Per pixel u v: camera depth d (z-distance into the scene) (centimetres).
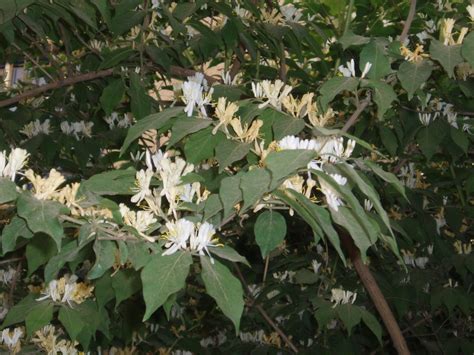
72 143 146
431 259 162
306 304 144
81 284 87
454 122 121
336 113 132
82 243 54
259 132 70
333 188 56
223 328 190
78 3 114
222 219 60
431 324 171
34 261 73
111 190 60
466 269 154
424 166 166
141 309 123
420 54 82
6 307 137
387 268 165
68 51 136
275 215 60
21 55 167
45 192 52
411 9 89
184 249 54
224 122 66
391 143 120
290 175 54
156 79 163
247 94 111
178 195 62
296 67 138
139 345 168
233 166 100
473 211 148
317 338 157
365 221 53
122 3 109
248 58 152
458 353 166
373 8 149
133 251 55
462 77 109
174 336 168
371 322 112
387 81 84
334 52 141
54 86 132
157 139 77
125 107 168
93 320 85
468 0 119
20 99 130
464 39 71
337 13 141
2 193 49
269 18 128
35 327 81
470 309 170
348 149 61
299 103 72
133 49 120
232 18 119
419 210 143
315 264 147
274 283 158
